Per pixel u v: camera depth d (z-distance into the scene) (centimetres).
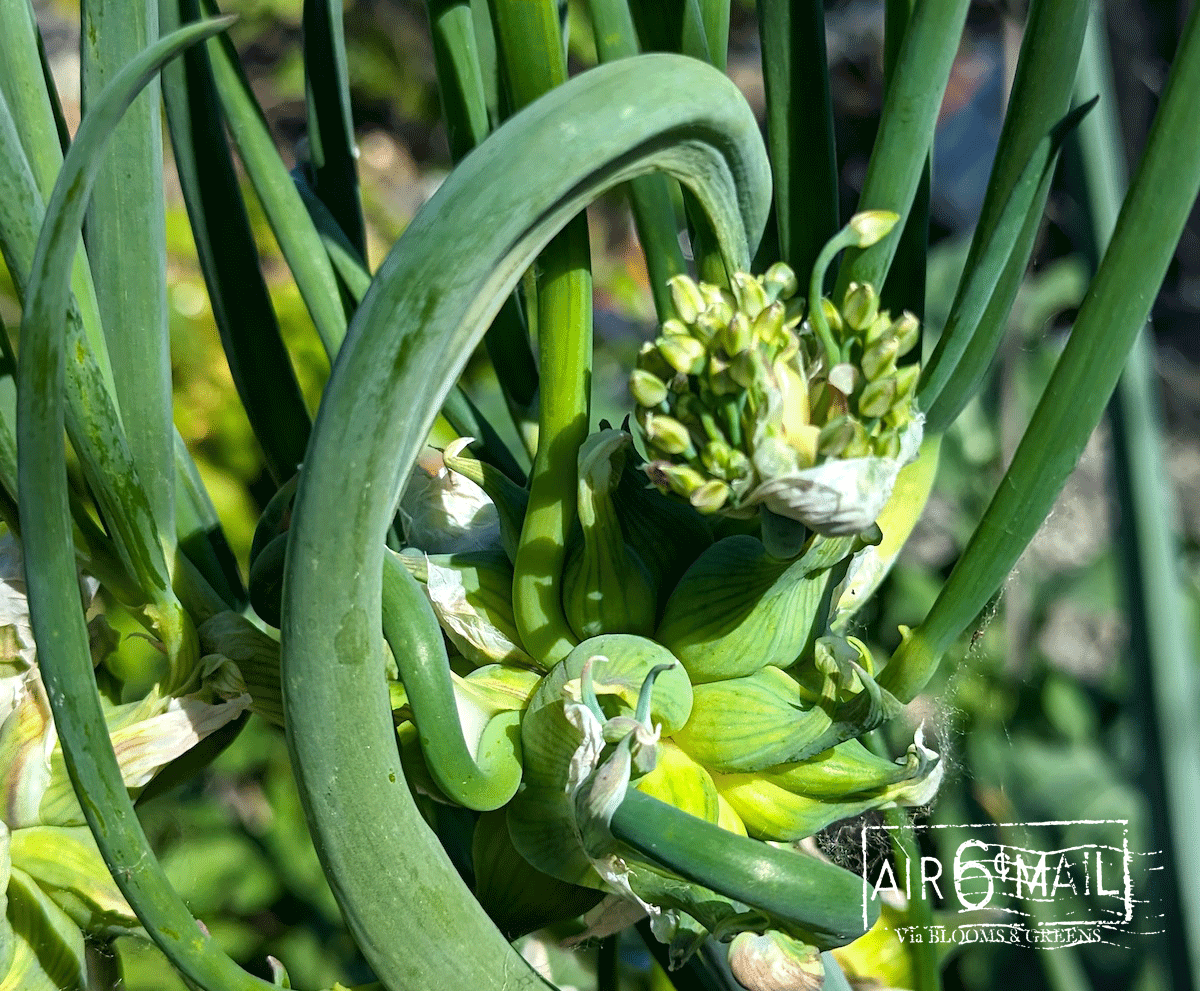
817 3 39
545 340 37
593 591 37
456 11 41
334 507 32
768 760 37
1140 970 55
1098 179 41
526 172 31
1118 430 40
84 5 37
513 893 38
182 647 40
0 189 35
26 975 39
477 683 38
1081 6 37
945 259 130
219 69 42
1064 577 105
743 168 34
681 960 37
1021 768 94
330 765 33
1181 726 39
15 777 39
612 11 38
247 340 43
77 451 38
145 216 38
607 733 36
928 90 38
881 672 38
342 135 46
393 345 31
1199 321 195
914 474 42
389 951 35
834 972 44
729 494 34
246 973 35
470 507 42
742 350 34
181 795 109
